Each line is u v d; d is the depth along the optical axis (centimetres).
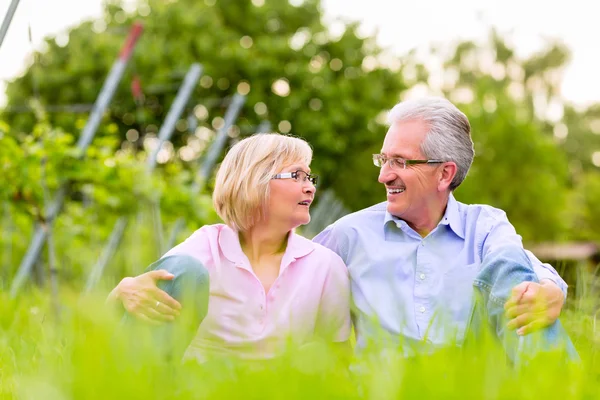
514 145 2847
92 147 667
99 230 652
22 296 374
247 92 2150
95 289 167
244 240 274
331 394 105
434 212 290
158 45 2025
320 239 300
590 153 4122
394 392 106
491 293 232
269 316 259
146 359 115
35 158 574
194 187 841
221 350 257
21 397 109
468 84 3494
